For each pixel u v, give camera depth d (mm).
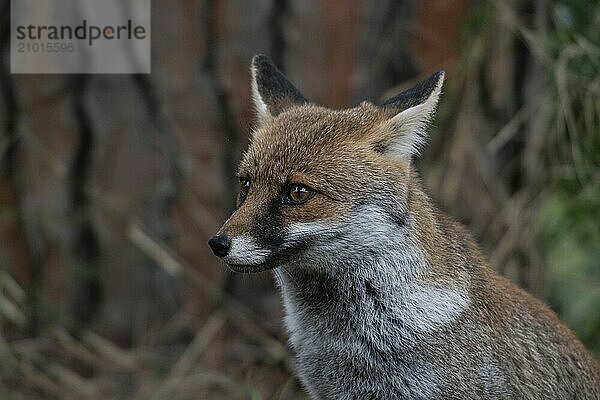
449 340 9398
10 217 12680
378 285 9398
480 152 13031
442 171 12969
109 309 12773
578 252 15484
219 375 12711
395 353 9500
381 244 9281
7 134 12469
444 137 13000
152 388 12586
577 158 12938
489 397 9539
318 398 10242
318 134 9375
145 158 12484
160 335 12766
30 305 12750
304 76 12375
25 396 12719
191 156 12477
